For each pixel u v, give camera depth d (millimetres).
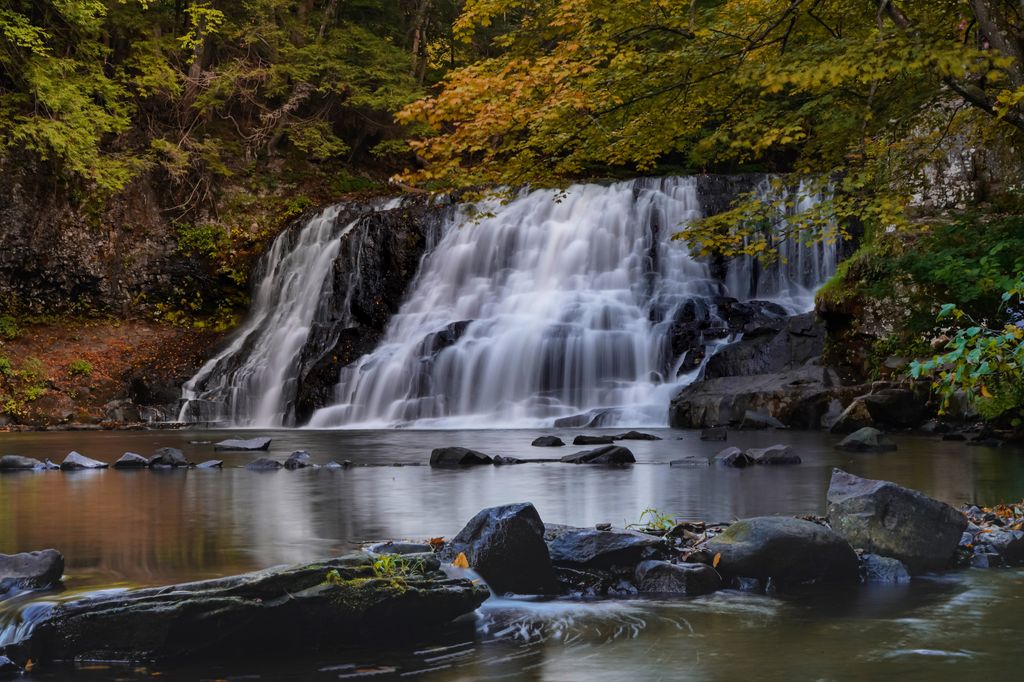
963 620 4777
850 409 17719
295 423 25844
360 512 7957
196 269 33062
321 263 31062
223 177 35094
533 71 10781
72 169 30766
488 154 11836
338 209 31891
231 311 33125
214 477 11461
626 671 3992
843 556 5707
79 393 26438
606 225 28547
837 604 5141
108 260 31922
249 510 8156
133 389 27094
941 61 8867
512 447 15992
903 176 13164
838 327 20547
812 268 26359
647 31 11500
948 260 16844
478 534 5438
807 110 12086
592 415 21797
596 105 11117
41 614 4270
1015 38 9438
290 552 6016
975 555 6230
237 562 5660
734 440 16312
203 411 26578
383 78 37219
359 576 4633
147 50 33688
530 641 4484
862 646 4312
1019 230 16531
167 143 32625
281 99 40031
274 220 34531
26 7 31000
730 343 22609
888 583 5680
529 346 24109
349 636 4469
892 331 19234
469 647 4395
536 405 23438
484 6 12234
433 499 8805
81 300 31531
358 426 24719
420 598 4605
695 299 25266
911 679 3814
